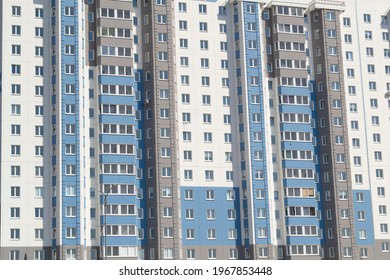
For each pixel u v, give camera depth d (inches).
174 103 4736.7
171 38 4810.5
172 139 4680.1
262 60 5014.8
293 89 5068.9
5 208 4303.6
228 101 4948.3
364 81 5378.9
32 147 4419.3
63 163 4360.2
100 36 4643.2
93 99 4594.0
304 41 5182.1
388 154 5334.6
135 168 4584.2
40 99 4485.7
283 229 4877.0
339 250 4943.4
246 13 5019.7
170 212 4581.7
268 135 4945.9
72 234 4288.9
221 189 4815.5
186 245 4653.1
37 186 4382.4
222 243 4734.3
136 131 4702.3
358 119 5300.2
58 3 4544.8
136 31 4822.8
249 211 4758.9
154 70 4726.9
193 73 4899.1
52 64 4530.0
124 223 4458.7
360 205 5167.3
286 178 4926.2
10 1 4554.6
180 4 4968.0
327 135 5123.0
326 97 5162.4
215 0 5049.2
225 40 5019.7
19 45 4517.7
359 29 5447.8
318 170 5128.0
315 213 4963.1
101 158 4503.0
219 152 4859.7
